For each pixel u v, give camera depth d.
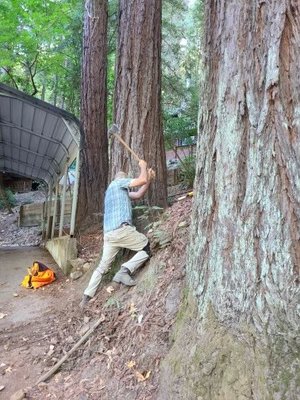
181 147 8.89
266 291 1.84
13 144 8.93
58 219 10.50
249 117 1.94
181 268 3.12
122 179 4.04
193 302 2.34
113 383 2.53
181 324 2.40
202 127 2.36
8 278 6.07
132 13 4.87
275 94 1.82
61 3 10.68
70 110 13.11
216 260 2.11
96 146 8.19
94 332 3.24
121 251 4.11
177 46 11.49
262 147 1.88
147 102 4.77
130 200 4.06
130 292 3.53
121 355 2.77
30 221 14.11
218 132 2.14
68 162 7.48
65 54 11.99
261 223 1.88
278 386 1.72
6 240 12.72
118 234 3.76
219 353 1.97
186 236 3.41
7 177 18.47
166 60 11.39
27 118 6.71
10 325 4.00
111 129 4.25
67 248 5.88
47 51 11.40
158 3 4.98
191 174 7.59
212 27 2.26
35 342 3.47
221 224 2.08
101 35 8.34
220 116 2.12
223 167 2.08
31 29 10.23
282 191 1.82
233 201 2.01
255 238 1.90
